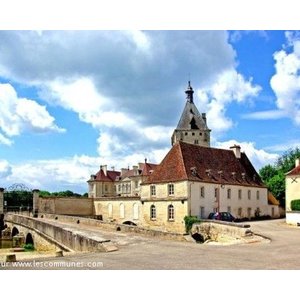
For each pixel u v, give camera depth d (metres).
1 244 39.34
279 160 79.38
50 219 43.75
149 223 43.84
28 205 57.41
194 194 41.44
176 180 41.81
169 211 42.06
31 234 35.75
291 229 32.75
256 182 52.91
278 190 60.91
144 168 81.69
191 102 84.38
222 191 45.41
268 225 37.31
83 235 23.80
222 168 48.62
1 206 53.81
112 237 25.42
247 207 49.53
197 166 44.66
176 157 44.31
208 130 82.50
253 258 15.80
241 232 28.89
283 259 15.46
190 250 18.86
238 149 53.66
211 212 43.31
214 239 33.34
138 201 50.53
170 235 24.70
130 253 17.84
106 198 54.47
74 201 54.56
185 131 81.81
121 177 87.62
